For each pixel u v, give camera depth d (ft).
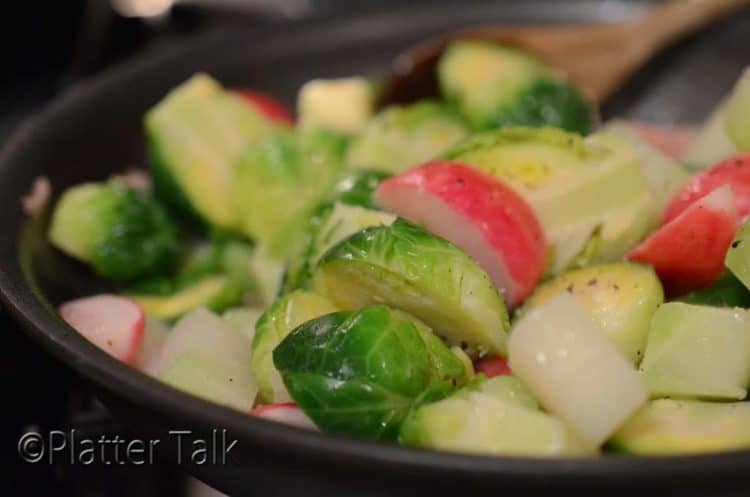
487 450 0.93
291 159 1.26
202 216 1.29
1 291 1.04
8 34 1.60
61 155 1.26
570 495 0.89
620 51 1.39
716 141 1.22
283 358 0.98
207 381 1.02
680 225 1.03
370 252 1.00
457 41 1.39
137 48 1.61
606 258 1.07
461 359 1.00
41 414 1.23
